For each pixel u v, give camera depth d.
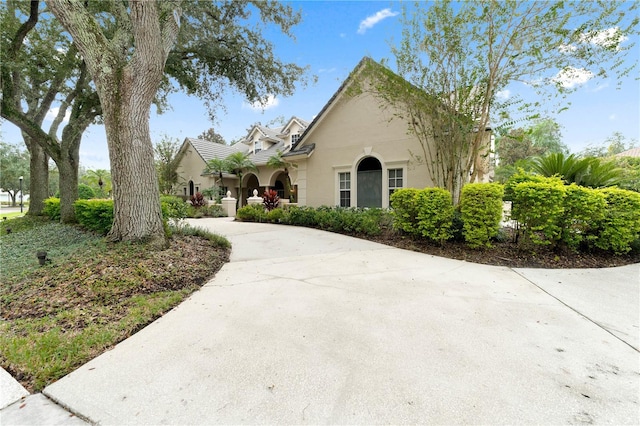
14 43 9.25
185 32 10.19
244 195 24.20
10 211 31.52
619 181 8.38
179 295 4.06
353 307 3.64
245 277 5.01
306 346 2.71
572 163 8.82
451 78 8.01
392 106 10.21
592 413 1.88
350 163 11.82
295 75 11.98
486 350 2.64
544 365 2.41
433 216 6.98
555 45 6.61
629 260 6.02
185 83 11.54
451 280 4.75
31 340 2.84
